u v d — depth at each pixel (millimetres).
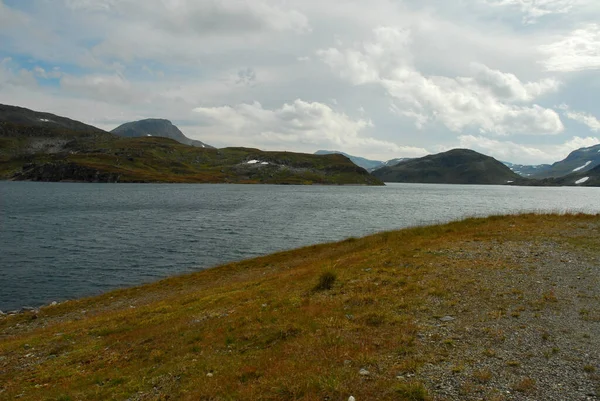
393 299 16234
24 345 19000
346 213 97188
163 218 85312
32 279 38719
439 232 34312
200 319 18156
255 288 23484
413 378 9617
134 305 27828
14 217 82938
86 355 16250
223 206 115875
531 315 13570
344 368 10414
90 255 48844
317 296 18156
